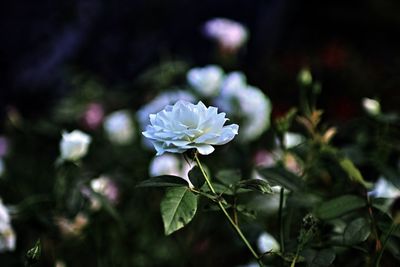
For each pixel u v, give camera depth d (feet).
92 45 9.41
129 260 5.84
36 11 9.25
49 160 6.95
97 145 6.95
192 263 5.83
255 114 6.25
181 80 7.37
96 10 9.38
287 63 10.22
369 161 4.95
